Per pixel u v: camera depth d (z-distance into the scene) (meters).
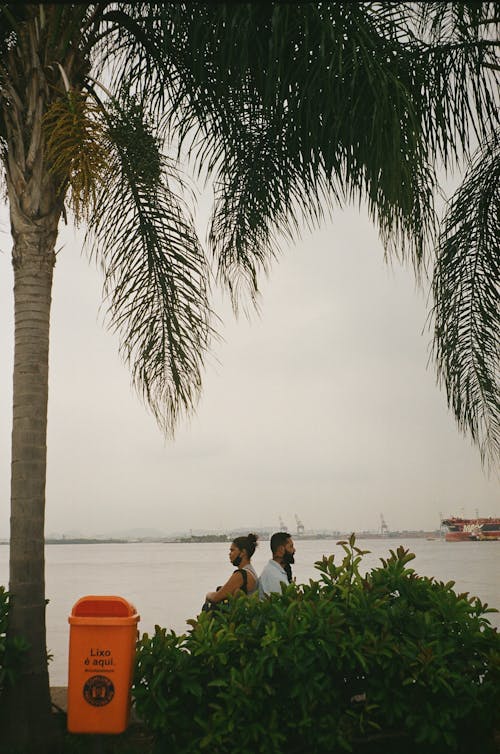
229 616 4.18
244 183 6.20
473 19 5.84
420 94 5.30
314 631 3.91
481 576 38.16
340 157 5.12
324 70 4.53
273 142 5.85
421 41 5.75
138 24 5.69
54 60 5.18
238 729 3.83
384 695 3.88
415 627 4.03
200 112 5.73
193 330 5.66
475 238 6.61
